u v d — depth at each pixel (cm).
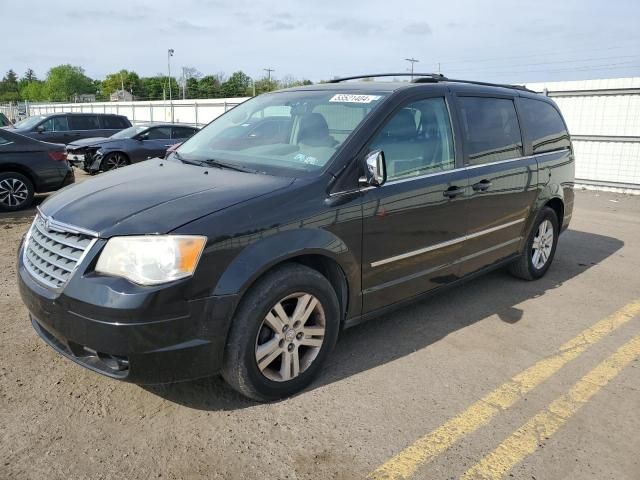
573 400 326
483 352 385
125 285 255
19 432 275
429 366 361
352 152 333
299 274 300
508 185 457
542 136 520
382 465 262
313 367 322
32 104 4369
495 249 464
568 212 575
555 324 440
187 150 410
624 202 1125
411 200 361
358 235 330
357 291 341
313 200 309
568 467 266
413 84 396
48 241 295
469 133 423
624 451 280
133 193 304
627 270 600
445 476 256
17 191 852
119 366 271
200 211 277
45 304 274
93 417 290
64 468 251
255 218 285
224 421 291
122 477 247
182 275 260
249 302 283
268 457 264
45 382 321
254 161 355
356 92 387
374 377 343
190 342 267
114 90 11038
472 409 312
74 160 1320
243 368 287
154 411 297
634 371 365
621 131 1262
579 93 1317
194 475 250
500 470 262
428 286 398
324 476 253
